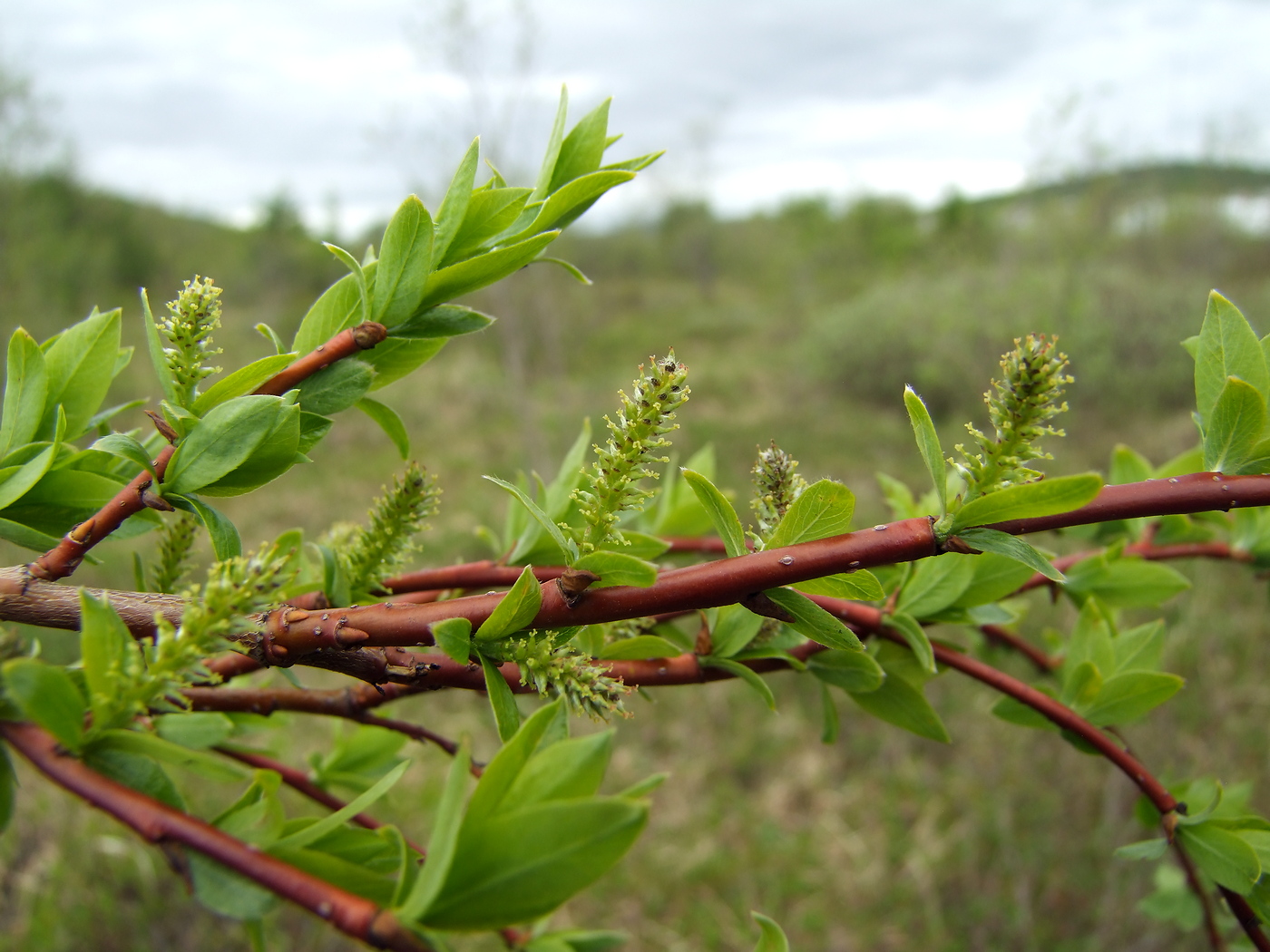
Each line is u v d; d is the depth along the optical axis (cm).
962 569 21
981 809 92
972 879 83
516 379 211
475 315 18
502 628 15
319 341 18
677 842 93
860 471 180
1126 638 24
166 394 16
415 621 15
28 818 77
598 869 11
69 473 17
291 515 172
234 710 21
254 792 14
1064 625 108
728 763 104
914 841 90
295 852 13
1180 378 197
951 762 101
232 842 12
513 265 17
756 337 386
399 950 11
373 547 19
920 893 83
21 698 12
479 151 18
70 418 18
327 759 27
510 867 11
